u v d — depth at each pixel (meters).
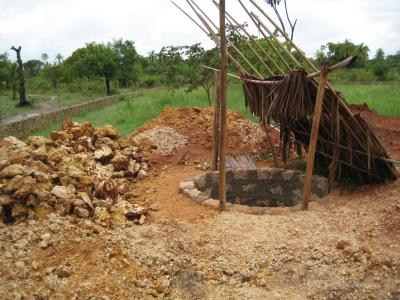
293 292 5.17
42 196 6.05
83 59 48.06
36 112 31.12
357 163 7.52
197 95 23.44
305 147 8.42
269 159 9.98
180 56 20.67
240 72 8.48
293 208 7.07
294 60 6.94
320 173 8.54
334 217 6.64
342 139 7.44
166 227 6.47
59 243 5.39
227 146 10.51
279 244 5.93
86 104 26.98
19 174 6.19
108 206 6.94
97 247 5.48
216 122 8.91
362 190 7.64
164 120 11.73
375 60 44.66
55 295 4.65
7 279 4.68
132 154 9.62
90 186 7.37
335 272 5.36
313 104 7.10
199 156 10.20
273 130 11.05
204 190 8.64
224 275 5.49
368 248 5.63
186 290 5.25
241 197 8.91
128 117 19.23
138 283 5.14
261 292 5.17
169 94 25.72
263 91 8.02
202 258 5.82
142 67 58.94
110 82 51.50
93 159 9.00
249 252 5.84
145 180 9.05
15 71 41.28
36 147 8.45
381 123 13.93
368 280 5.21
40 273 4.88
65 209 6.22
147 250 5.74
